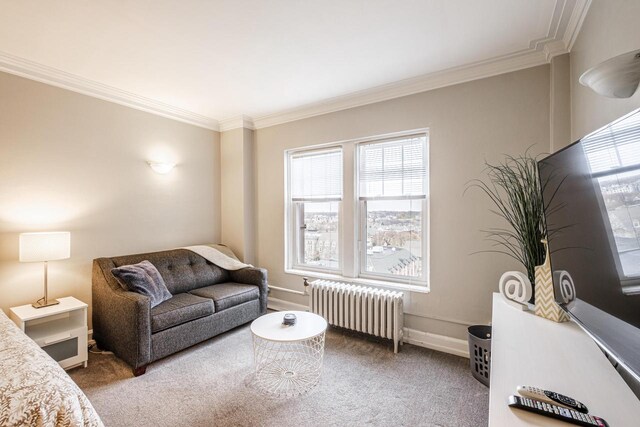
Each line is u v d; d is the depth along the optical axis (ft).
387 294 8.96
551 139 7.20
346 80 9.11
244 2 5.69
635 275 2.46
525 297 5.84
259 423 5.81
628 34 3.91
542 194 4.89
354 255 10.57
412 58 7.82
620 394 2.95
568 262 4.00
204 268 11.03
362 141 10.44
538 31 6.59
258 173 13.03
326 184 11.50
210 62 8.04
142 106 10.69
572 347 4.05
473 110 8.30
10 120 7.89
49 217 8.59
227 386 7.02
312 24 6.40
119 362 8.08
